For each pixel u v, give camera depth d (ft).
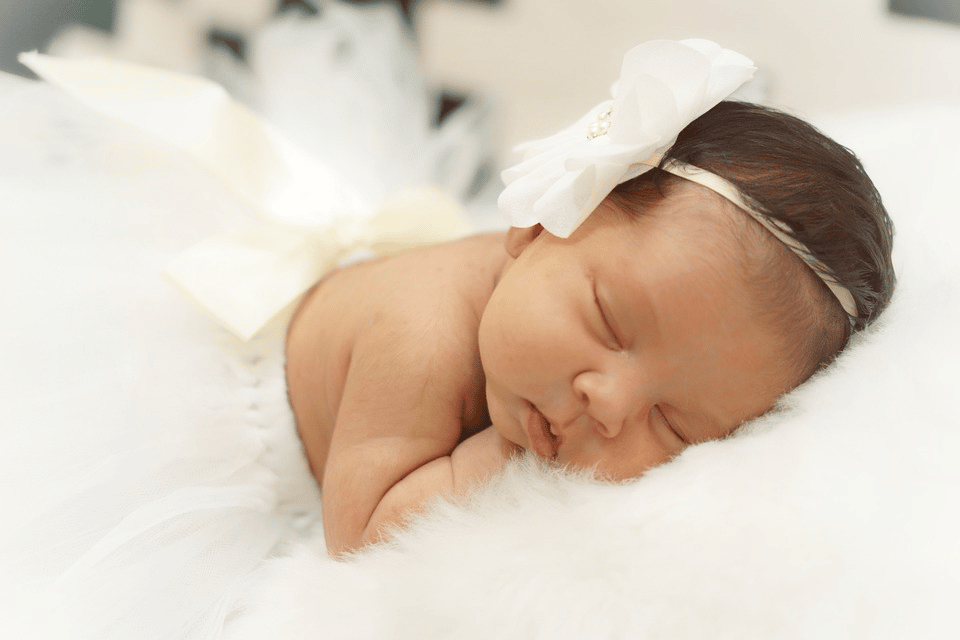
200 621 2.68
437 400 2.91
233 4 5.21
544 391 2.58
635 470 2.60
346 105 5.09
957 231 3.18
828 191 2.57
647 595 2.06
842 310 2.65
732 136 2.65
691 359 2.51
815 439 2.33
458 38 5.30
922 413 2.31
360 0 5.24
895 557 2.02
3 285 3.17
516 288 2.64
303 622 2.38
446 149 5.18
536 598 2.12
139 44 5.14
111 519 2.76
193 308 3.33
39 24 4.98
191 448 3.00
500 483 2.58
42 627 2.45
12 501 2.69
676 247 2.50
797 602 1.98
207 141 3.64
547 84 5.31
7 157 3.80
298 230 3.51
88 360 3.05
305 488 3.41
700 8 5.28
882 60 5.25
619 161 2.52
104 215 3.56
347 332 3.16
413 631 2.18
